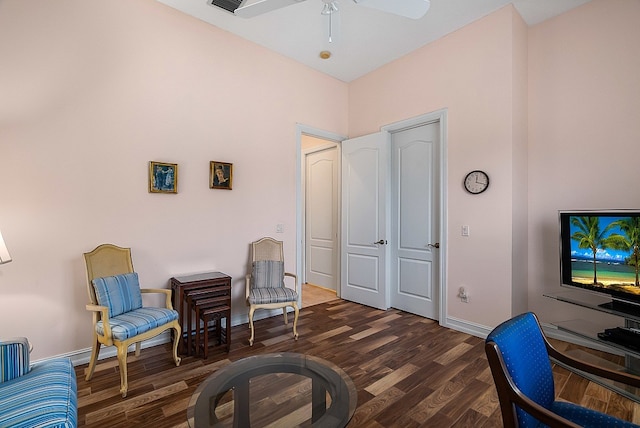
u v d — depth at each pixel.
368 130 4.18
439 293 3.45
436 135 3.50
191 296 2.65
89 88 2.52
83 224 2.50
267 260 3.38
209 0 2.81
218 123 3.23
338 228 4.52
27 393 1.36
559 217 2.55
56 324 2.40
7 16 2.21
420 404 1.94
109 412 1.85
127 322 2.14
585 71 2.78
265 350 2.73
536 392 1.22
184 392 2.06
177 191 2.96
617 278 2.18
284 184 3.77
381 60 3.85
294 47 3.58
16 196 2.25
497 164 2.90
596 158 2.71
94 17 2.54
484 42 2.99
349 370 2.37
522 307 3.00
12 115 2.23
